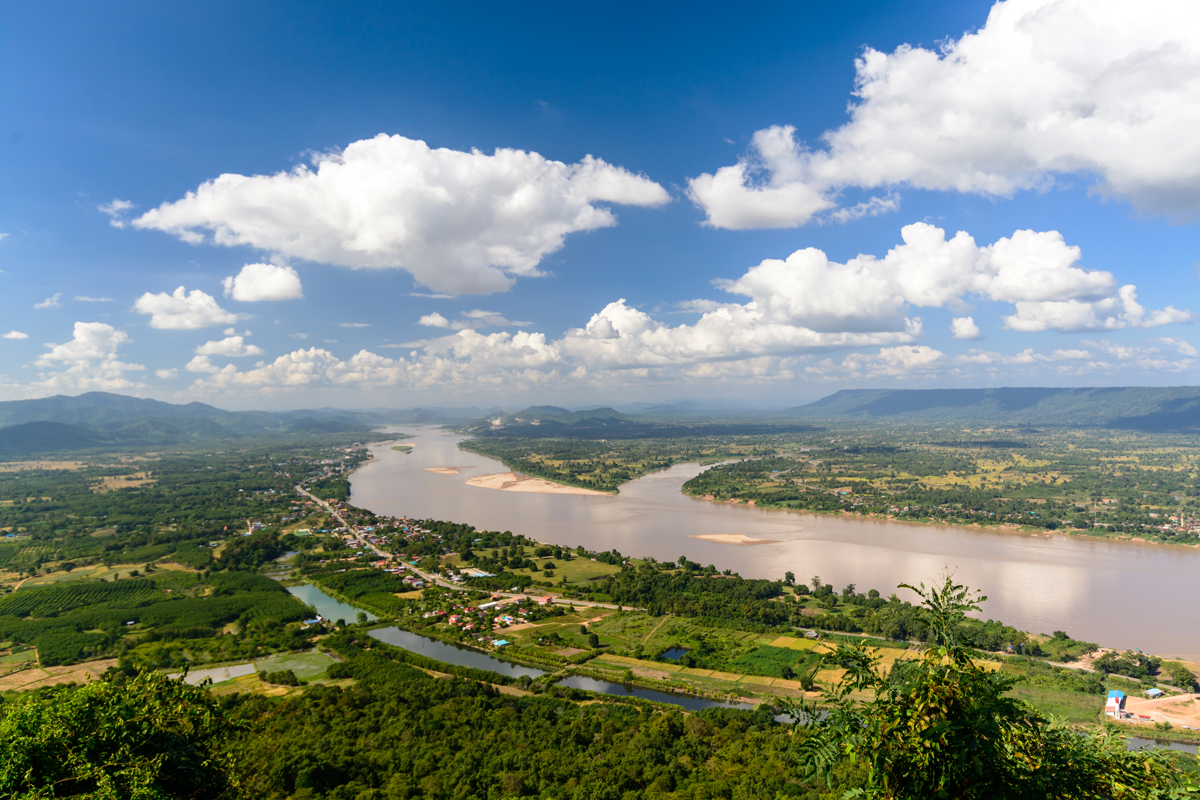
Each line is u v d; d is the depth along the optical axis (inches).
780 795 2694.4
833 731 765.9
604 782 3132.4
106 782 1069.1
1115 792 738.2
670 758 3427.7
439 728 3937.0
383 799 3024.1
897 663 778.2
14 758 1086.4
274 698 4566.9
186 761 1245.7
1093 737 790.5
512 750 3595.0
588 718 4114.2
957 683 723.4
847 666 806.5
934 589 788.0
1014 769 725.3
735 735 3745.1
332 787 3154.5
